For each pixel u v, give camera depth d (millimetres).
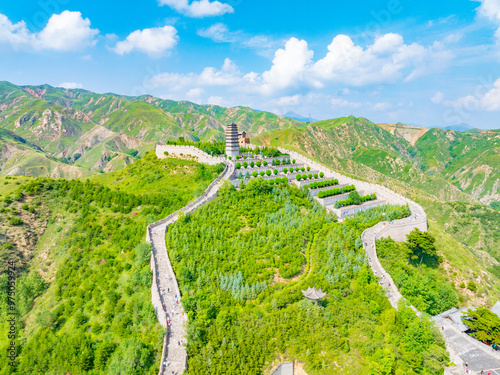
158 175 124625
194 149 136250
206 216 93750
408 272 87188
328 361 58406
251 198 107125
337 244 88250
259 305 68750
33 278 84875
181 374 53062
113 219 96875
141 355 56312
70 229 98938
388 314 66875
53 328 69000
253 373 54938
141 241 84500
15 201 109375
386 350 58312
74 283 79312
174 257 76625
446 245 114312
